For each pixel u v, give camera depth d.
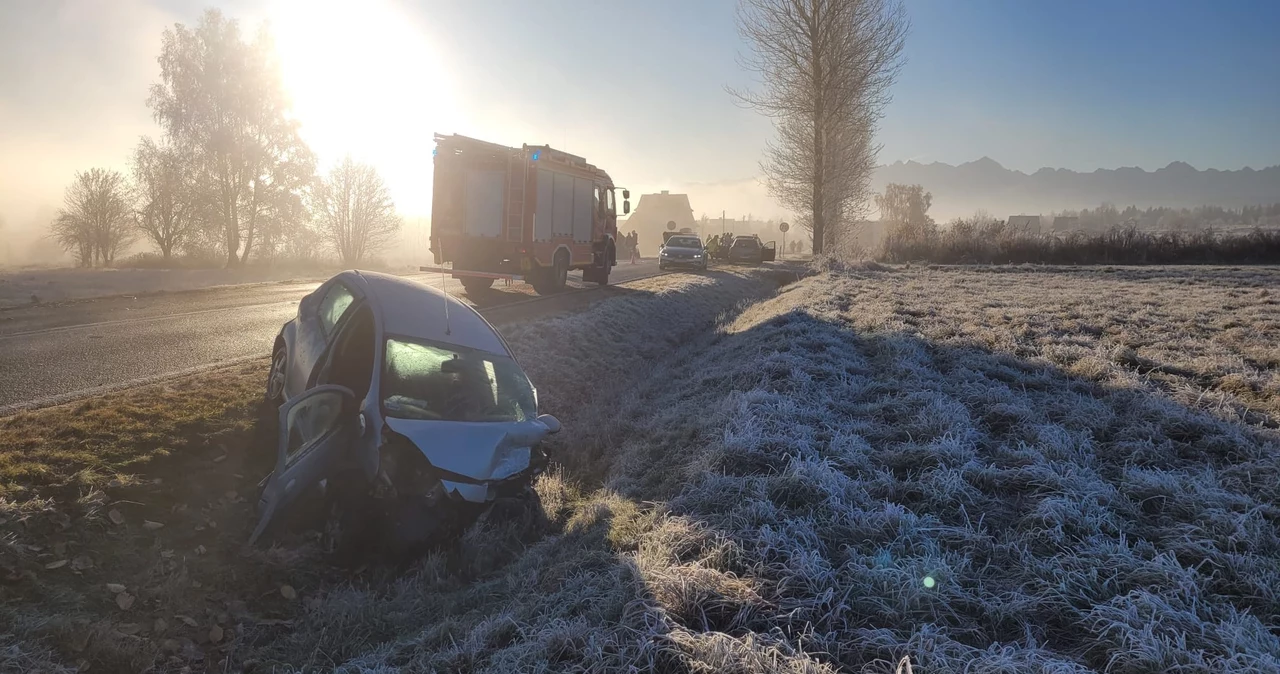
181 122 38.09
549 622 3.80
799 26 45.03
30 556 4.46
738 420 6.99
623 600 3.91
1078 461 6.05
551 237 18.56
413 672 3.66
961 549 4.50
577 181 20.16
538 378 10.62
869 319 14.07
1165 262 37.56
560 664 3.39
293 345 6.99
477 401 6.09
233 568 5.10
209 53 38.56
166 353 9.73
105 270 28.33
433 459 5.41
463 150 17.48
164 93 38.38
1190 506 4.96
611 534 5.18
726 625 3.71
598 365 12.38
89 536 4.87
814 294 19.11
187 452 6.30
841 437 6.55
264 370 8.76
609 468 7.48
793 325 12.80
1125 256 37.91
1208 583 3.98
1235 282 24.09
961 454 6.06
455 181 17.56
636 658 3.30
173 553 5.05
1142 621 3.54
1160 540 4.61
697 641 3.39
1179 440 6.80
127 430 6.28
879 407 7.72
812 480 5.36
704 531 4.62
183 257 38.69
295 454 5.20
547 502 6.48
